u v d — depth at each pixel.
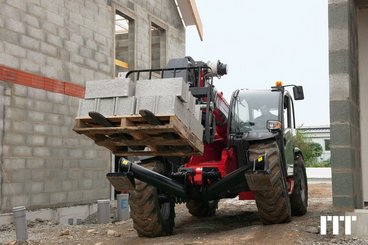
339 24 7.22
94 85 6.77
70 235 8.57
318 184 21.64
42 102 11.38
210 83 7.68
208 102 7.52
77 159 12.45
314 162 34.62
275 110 8.37
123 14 14.80
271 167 7.41
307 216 9.34
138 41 15.45
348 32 7.21
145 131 6.51
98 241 7.71
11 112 10.53
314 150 36.47
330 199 13.99
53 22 11.84
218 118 8.27
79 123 6.71
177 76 7.67
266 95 8.54
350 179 7.07
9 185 10.38
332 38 7.25
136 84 6.68
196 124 7.08
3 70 10.36
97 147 13.19
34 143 11.10
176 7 17.84
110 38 13.99
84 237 8.27
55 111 11.77
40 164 11.24
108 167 13.60
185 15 18.05
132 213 7.62
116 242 7.49
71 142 12.25
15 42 10.70
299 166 9.55
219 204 13.16
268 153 7.51
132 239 7.69
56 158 11.73
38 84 11.28
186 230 8.56
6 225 10.03
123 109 6.53
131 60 15.25
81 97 12.63
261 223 8.72
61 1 12.12
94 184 13.04
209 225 9.10
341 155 7.13
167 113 6.32
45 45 11.55
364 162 9.72
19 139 10.70
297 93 8.73
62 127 11.96
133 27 15.29
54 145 11.69
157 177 7.54
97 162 13.18
